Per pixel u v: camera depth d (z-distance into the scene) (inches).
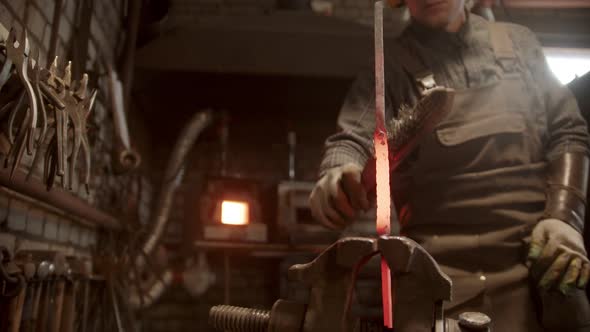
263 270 127.0
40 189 51.7
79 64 73.0
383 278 23.7
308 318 24.3
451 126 50.1
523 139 49.2
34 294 49.1
